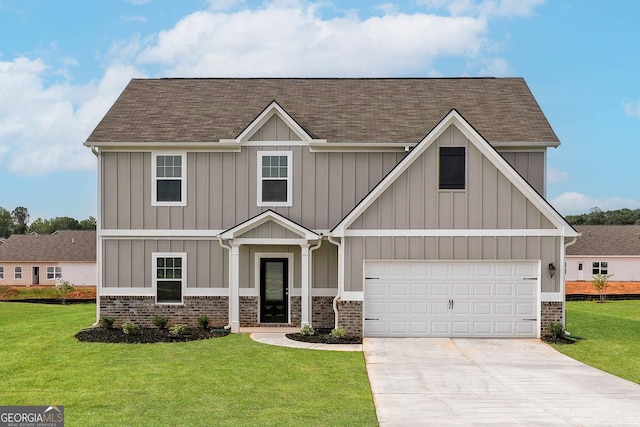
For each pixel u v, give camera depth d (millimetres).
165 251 20625
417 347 17062
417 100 23109
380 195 18484
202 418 10477
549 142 20156
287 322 20531
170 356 15547
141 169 20672
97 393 12094
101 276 20625
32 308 29828
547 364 15164
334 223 20547
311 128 21109
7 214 122438
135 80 24438
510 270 18516
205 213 20594
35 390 12352
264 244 19828
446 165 18406
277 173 20625
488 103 22812
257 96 23422
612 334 19734
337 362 15039
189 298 20547
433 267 18578
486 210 18359
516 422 10352
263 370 14047
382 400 11742
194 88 23969
